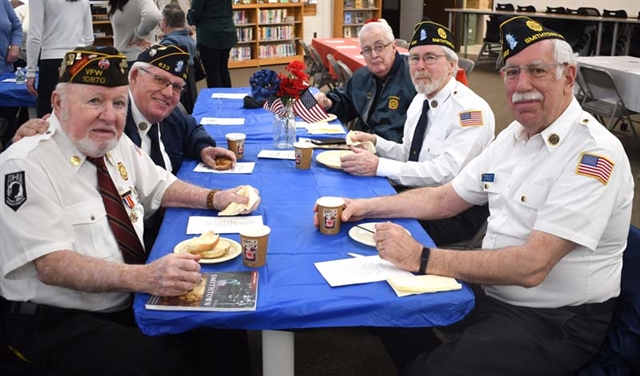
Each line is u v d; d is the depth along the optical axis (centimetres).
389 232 158
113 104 162
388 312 140
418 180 246
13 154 152
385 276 151
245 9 1014
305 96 329
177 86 225
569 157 164
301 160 249
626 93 489
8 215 148
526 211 172
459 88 262
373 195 218
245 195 198
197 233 179
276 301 139
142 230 186
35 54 417
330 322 139
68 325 157
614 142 161
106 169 169
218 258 159
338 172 248
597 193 154
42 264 148
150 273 141
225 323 136
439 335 240
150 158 216
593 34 946
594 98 530
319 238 177
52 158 158
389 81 339
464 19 1177
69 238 156
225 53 662
